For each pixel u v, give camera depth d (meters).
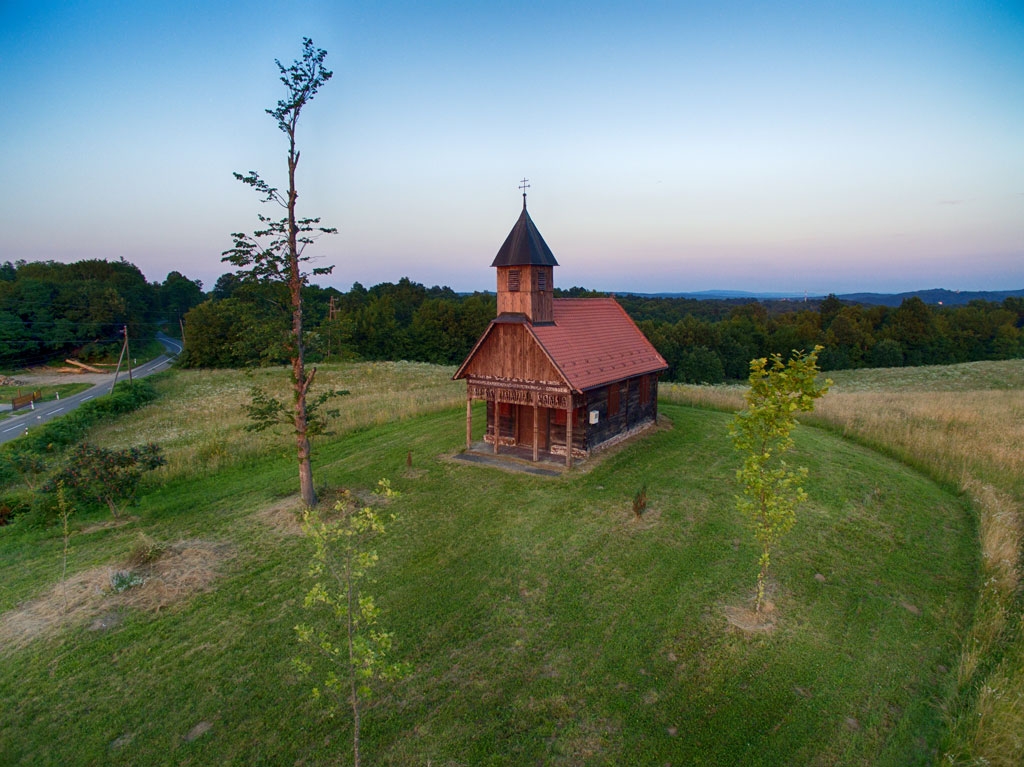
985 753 7.70
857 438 23.06
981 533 14.16
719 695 8.85
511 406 22.41
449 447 22.33
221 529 15.41
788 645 9.98
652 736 8.10
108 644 10.48
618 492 17.17
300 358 16.34
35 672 9.77
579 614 11.02
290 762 7.81
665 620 10.75
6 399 49.03
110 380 61.94
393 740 8.13
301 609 11.50
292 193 15.55
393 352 81.62
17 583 12.78
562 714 8.54
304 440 16.59
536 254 19.83
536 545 13.91
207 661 9.98
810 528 14.41
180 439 28.97
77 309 77.81
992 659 9.61
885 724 8.29
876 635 10.30
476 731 8.25
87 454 16.52
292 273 15.75
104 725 8.59
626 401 23.11
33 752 8.13
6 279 100.69
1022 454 19.64
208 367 68.62
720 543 13.75
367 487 18.19
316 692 6.98
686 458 20.36
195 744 8.18
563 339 20.67
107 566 13.40
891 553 13.27
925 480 18.33
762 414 10.30
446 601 11.60
